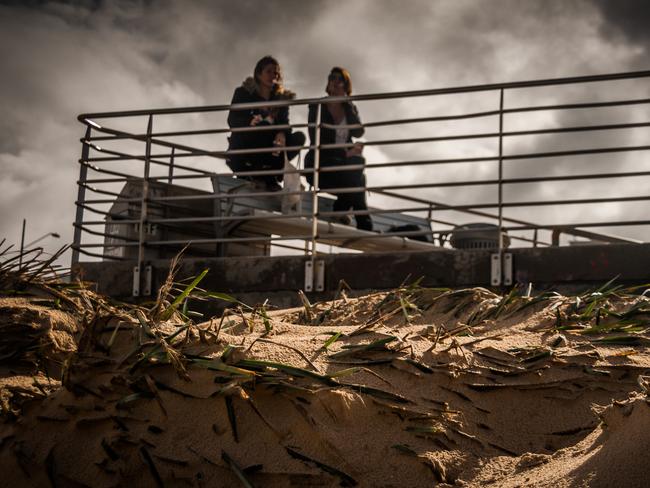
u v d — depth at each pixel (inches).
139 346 101.0
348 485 86.5
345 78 291.9
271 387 92.8
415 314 142.1
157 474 88.8
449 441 92.2
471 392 99.5
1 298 122.1
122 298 261.0
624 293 142.9
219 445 90.7
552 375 102.7
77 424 94.7
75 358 100.3
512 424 97.3
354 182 291.1
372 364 100.7
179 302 117.3
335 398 92.4
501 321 131.6
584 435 95.7
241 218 251.4
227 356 97.1
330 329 120.4
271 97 291.1
